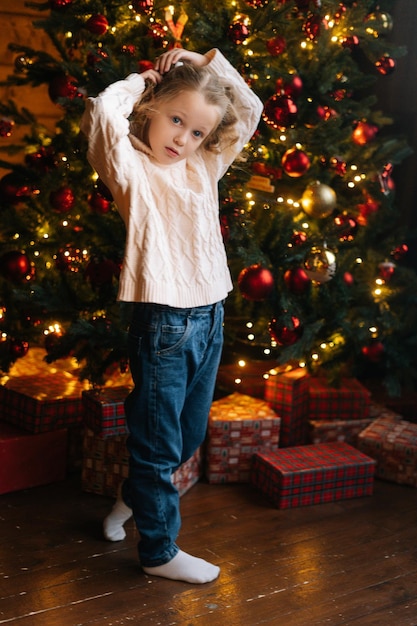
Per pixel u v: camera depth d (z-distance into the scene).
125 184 1.69
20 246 2.62
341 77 2.64
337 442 2.61
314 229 2.67
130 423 1.83
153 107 1.72
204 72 1.71
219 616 1.80
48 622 1.74
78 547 2.06
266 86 2.50
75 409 2.43
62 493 2.37
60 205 2.39
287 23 2.34
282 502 2.33
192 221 1.76
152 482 1.85
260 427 2.50
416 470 2.54
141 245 1.69
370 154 2.73
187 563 1.93
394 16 3.13
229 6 2.44
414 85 3.13
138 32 2.48
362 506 2.40
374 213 2.82
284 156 2.41
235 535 2.17
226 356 2.97
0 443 2.30
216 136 1.86
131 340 1.79
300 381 2.65
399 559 2.09
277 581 1.95
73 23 2.41
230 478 2.50
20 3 3.10
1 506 2.26
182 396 1.83
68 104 2.22
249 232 2.37
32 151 2.75
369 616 1.82
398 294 2.95
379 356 2.76
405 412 3.11
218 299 1.82
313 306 2.65
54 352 2.37
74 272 2.56
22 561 1.98
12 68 3.15
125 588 1.89
